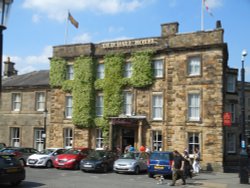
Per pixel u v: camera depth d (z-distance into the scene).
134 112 32.91
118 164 25.56
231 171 29.94
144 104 32.66
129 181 21.17
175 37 31.67
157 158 23.44
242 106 21.67
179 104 31.00
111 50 34.75
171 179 23.25
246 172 21.11
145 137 32.25
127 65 34.03
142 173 26.38
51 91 37.56
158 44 32.47
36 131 40.09
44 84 39.78
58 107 36.91
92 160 26.02
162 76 32.06
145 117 32.25
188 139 30.41
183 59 31.20
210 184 20.64
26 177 22.06
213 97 29.62
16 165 17.86
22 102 41.28
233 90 41.53
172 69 31.56
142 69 32.62
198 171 27.50
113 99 33.84
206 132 29.59
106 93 34.25
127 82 33.44
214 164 28.95
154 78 32.44
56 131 36.75
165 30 32.91
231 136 40.75
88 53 35.41
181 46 31.25
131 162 25.41
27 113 40.72
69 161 27.39
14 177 17.55
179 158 20.27
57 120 36.81
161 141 31.66
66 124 36.28
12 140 41.56
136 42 33.41
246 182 21.00
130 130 33.47
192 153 30.11
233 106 41.41
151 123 32.06
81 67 35.56
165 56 32.06
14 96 42.16
